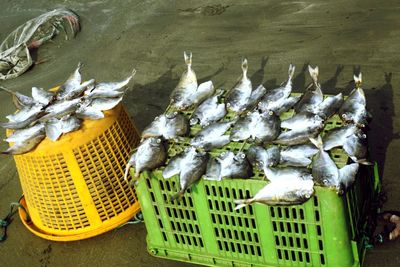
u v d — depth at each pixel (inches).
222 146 69.4
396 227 70.5
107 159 75.3
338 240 62.5
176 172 66.0
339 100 71.8
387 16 108.2
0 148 100.4
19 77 120.3
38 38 130.3
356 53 101.1
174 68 110.5
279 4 120.4
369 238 68.9
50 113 75.9
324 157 62.3
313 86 77.4
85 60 120.8
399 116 86.3
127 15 132.9
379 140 83.2
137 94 105.9
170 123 72.0
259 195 61.2
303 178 60.6
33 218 81.0
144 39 122.2
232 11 122.7
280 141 68.1
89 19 135.0
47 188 74.8
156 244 73.5
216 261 70.6
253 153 65.9
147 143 68.1
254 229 65.6
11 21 143.2
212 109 74.2
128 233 79.0
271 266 67.4
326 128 69.7
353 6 113.5
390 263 67.8
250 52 108.7
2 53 122.3
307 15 114.7
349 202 63.1
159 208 69.9
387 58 98.1
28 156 73.0
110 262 75.8
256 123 69.1
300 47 106.4
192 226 69.4
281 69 102.1
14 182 92.4
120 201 77.9
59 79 116.8
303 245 64.4
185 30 121.0
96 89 80.6
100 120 74.1
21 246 80.8
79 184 74.4
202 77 105.3
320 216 61.5
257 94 77.8
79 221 77.2
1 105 112.2
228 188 64.1
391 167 78.7
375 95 91.1
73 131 72.3
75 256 77.7
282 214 62.8
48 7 145.7
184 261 72.3
